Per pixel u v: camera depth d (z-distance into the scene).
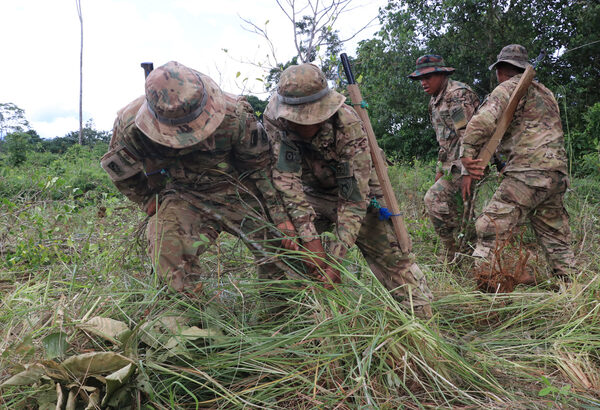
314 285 2.19
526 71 3.29
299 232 2.36
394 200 2.52
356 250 3.00
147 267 2.77
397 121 17.59
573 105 13.28
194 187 2.44
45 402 1.62
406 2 16.81
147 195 2.59
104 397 1.62
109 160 2.31
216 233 2.53
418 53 16.11
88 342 1.90
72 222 4.55
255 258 2.60
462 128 4.05
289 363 1.92
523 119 3.37
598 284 2.78
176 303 2.14
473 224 3.95
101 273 2.84
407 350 2.04
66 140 45.44
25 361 1.75
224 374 1.93
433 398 1.89
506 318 2.72
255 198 2.48
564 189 3.34
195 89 2.03
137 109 2.24
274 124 2.40
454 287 3.16
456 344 2.27
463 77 16.02
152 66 2.35
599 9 14.16
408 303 2.52
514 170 3.33
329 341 2.00
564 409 1.87
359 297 2.28
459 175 4.10
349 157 2.32
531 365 2.29
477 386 2.01
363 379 1.76
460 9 15.49
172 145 2.02
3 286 2.95
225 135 2.23
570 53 14.49
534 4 15.61
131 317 2.13
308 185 2.68
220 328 2.12
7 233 3.84
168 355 1.85
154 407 1.75
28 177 7.28
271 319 2.33
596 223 4.84
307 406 1.84
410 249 2.60
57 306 2.07
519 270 3.18
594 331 2.48
